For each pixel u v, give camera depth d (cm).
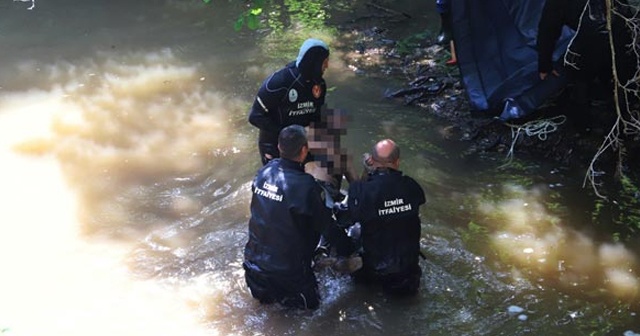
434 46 902
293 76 494
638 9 597
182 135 718
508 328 452
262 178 461
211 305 478
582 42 610
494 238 544
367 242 472
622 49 609
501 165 645
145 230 564
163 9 1130
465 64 708
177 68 884
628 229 548
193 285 498
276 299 468
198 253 533
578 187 604
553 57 640
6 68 891
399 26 991
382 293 485
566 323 455
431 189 609
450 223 564
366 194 461
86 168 657
